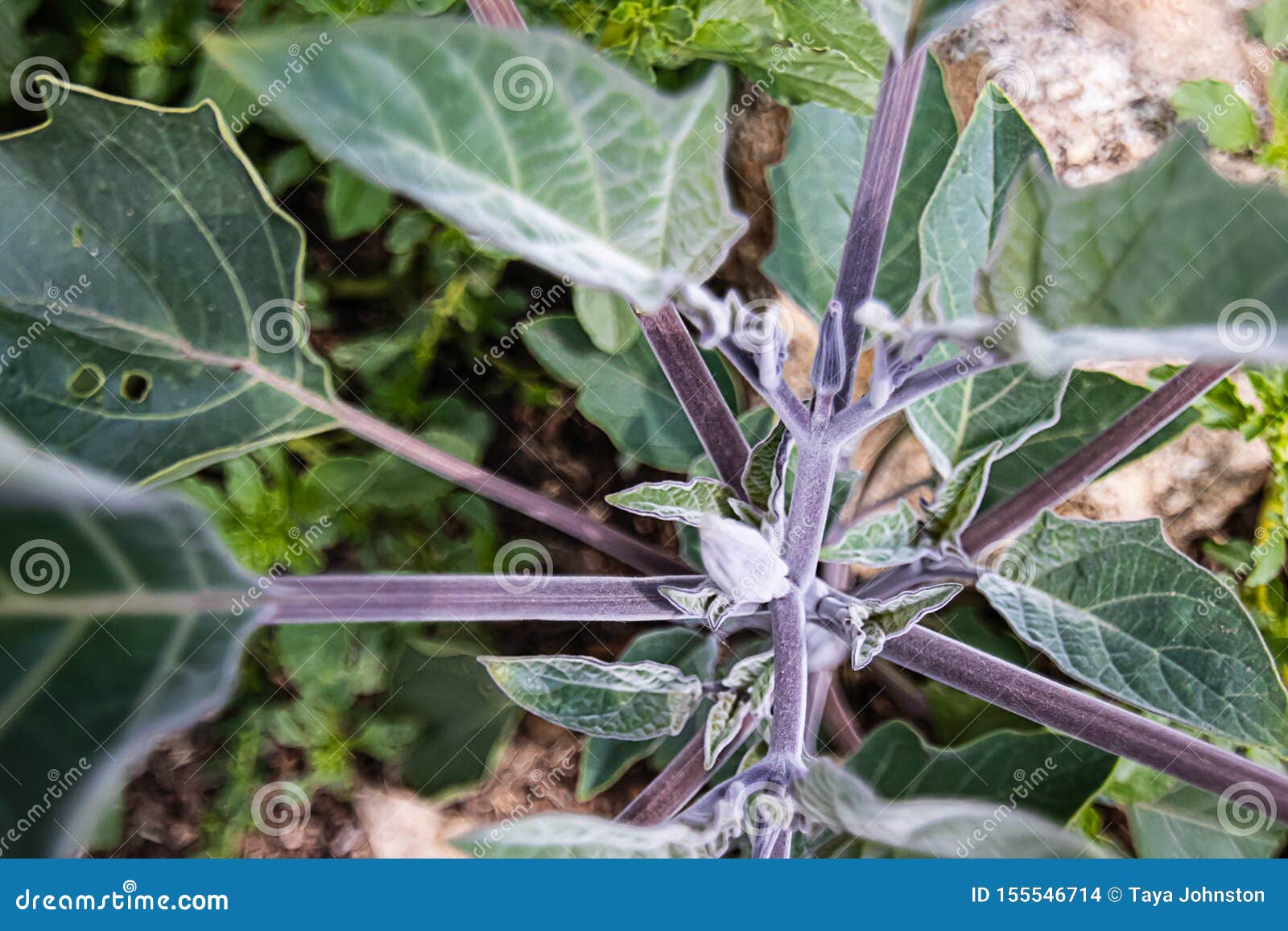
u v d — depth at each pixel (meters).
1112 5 0.72
